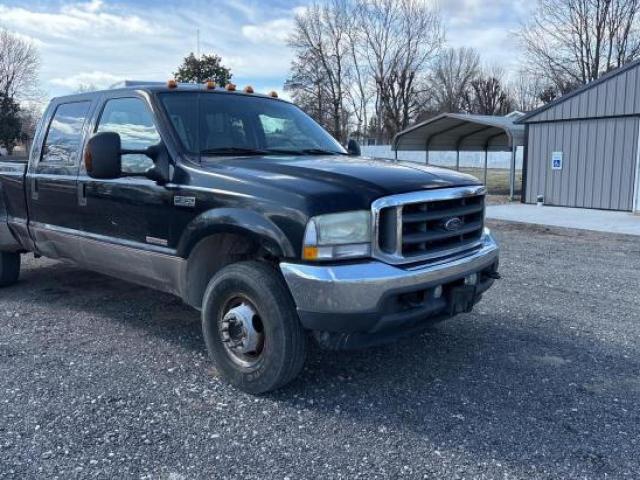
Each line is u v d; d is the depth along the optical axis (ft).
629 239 35.04
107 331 16.71
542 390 12.78
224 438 10.72
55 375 13.50
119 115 15.66
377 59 198.29
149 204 14.07
